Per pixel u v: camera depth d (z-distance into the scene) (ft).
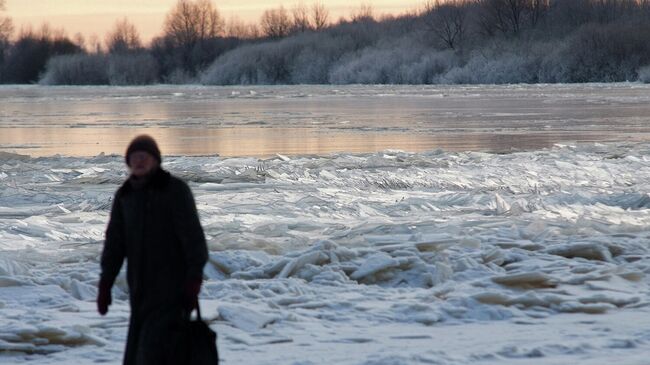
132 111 252.62
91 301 42.27
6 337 34.53
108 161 118.62
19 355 33.94
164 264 25.50
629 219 65.72
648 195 77.41
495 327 36.65
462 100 273.54
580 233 56.75
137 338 25.50
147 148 25.72
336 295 42.34
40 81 620.90
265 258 49.83
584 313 39.06
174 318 25.32
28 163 116.78
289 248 54.54
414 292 43.55
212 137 158.61
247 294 42.24
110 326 37.32
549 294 40.40
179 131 173.88
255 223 67.36
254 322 36.81
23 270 46.80
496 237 54.60
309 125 182.70
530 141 140.56
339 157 116.98
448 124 178.19
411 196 83.51
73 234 64.54
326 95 344.08
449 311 38.81
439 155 116.57
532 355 32.01
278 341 34.60
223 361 31.73
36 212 76.28
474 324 37.45
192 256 25.36
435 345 33.50
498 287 43.11
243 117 213.66
